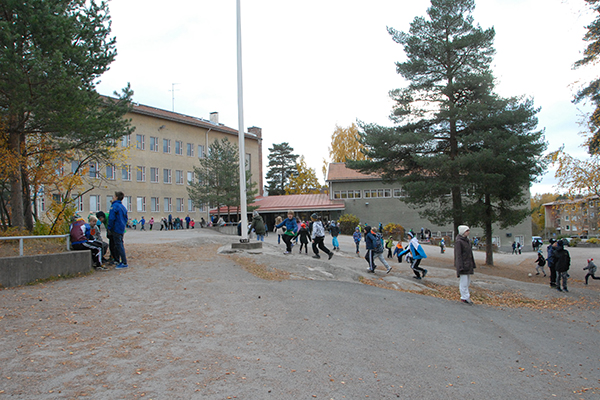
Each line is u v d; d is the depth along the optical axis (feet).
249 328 21.34
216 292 28.22
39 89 36.99
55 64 36.45
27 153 45.73
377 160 76.28
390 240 71.92
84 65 42.73
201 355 17.33
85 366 15.61
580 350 23.77
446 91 69.87
